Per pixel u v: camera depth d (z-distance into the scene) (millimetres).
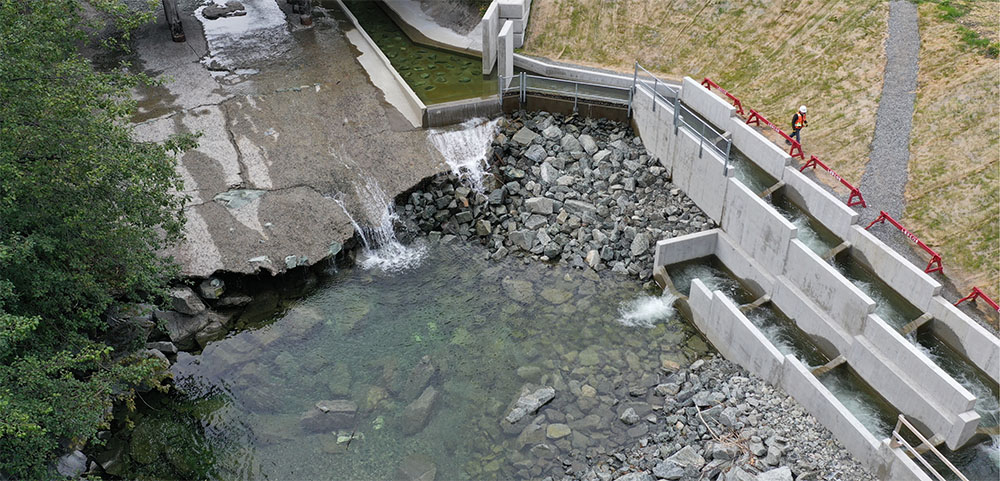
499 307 26109
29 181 17141
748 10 36500
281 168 29562
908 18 32938
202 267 25500
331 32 39031
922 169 27734
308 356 24141
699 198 29094
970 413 19234
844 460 19672
